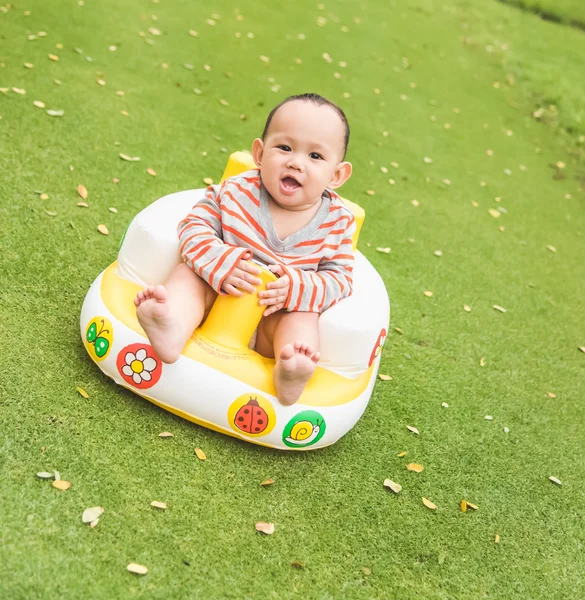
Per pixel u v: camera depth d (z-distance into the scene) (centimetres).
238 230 249
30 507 200
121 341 241
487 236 497
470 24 992
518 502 277
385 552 232
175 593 193
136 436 237
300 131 241
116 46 555
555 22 1145
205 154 454
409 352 349
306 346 222
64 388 244
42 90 450
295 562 215
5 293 279
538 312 428
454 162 594
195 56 597
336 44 747
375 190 500
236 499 229
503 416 326
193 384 238
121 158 412
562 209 583
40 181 362
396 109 652
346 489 251
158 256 255
